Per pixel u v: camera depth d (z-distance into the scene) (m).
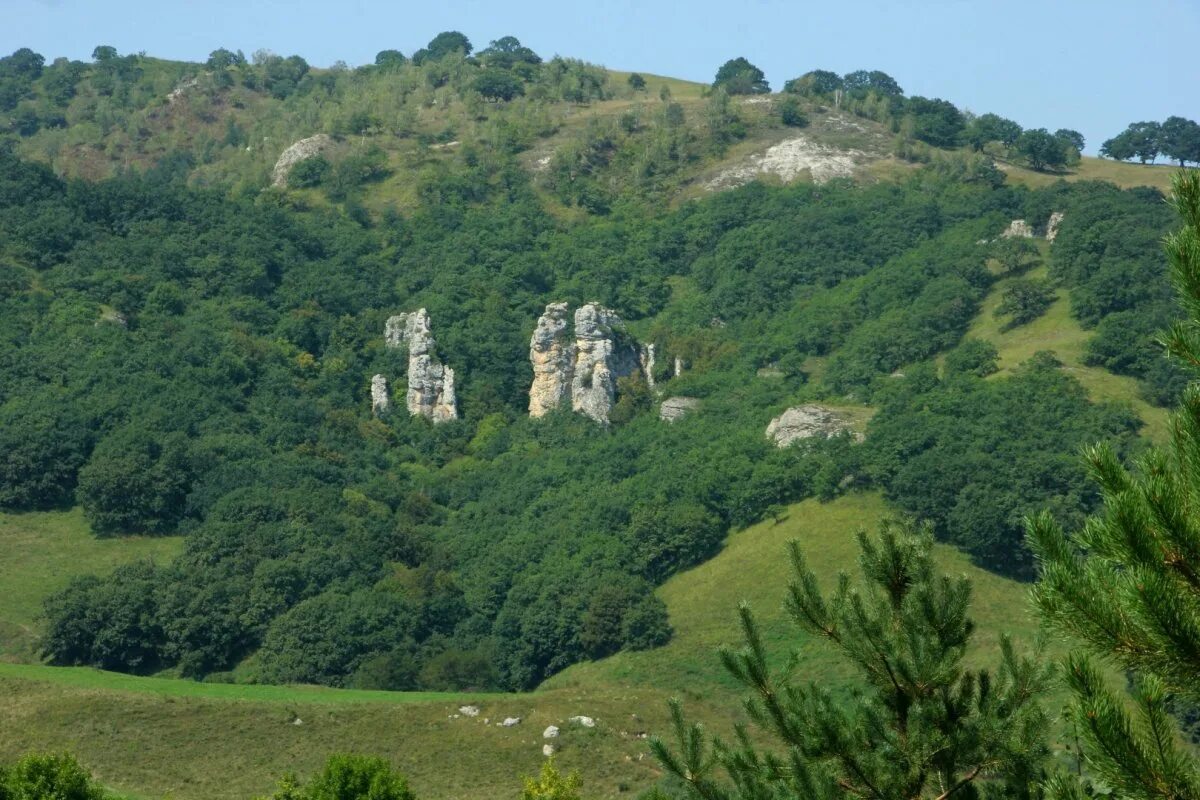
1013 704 64.31
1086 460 44.75
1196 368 43.09
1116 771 42.56
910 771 64.25
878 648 65.62
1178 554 42.03
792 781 65.62
